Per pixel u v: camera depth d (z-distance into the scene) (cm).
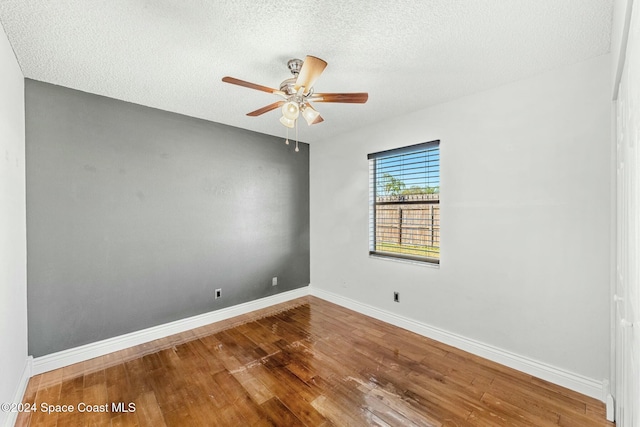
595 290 193
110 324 259
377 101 266
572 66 200
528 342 222
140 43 177
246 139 354
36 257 222
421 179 296
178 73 215
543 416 177
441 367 232
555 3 142
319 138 398
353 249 363
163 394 200
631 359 116
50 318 229
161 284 289
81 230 244
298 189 413
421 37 171
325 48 183
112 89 242
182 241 303
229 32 167
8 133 178
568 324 204
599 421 173
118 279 263
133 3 142
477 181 248
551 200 210
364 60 196
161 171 288
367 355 251
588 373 197
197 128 312
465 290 258
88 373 225
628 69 116
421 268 291
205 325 317
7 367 169
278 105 211
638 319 97
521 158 224
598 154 191
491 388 205
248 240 357
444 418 176
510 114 229
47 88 228
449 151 266
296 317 340
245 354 254
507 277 232
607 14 149
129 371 228
